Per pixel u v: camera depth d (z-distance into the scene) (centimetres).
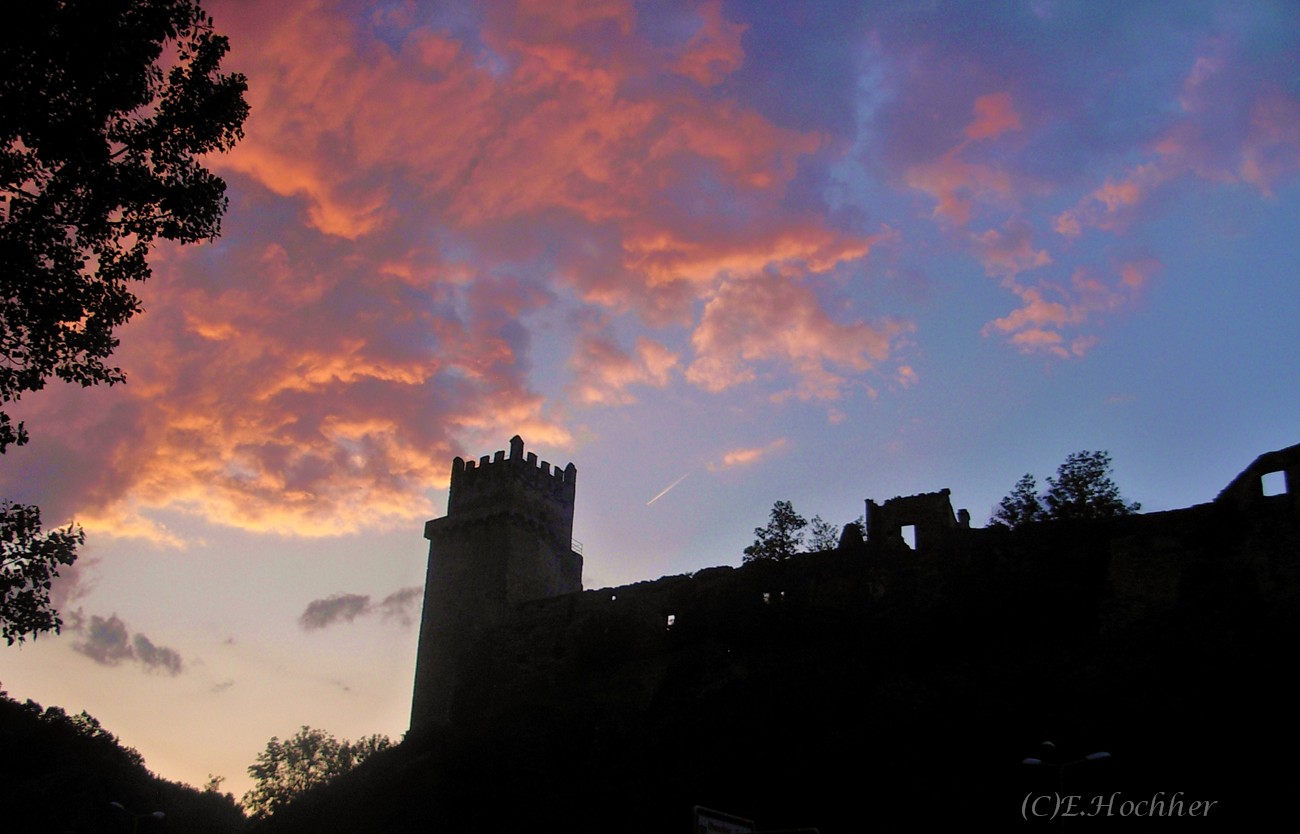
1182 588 7300
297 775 11981
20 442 3666
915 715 7088
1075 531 7950
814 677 7944
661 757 7812
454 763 8219
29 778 10994
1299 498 7169
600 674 9062
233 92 3919
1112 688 6688
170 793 12988
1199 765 5950
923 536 8600
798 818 6706
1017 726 6656
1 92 3462
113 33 3591
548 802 7650
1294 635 6581
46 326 3719
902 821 6381
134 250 3916
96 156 3644
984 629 7788
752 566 9069
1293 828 5441
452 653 10044
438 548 10725
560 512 11119
